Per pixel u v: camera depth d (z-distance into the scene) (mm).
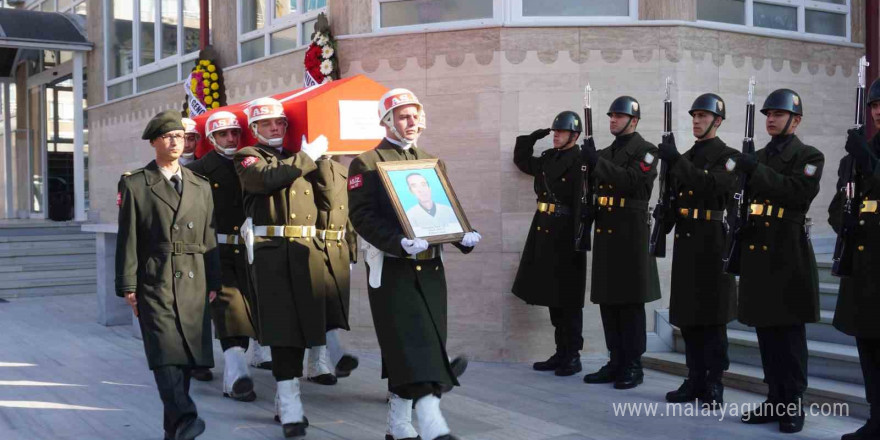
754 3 7844
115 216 13141
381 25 7703
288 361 5188
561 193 6684
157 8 12039
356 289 7707
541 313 7223
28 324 9844
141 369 7227
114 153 13125
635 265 6234
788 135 5188
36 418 5582
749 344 6320
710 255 5586
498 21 7215
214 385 6625
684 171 5500
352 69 7715
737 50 7574
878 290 4562
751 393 6047
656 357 6855
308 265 5312
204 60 9867
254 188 5242
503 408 5727
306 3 8594
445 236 4520
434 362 4426
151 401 6062
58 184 17797
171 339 4730
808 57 8047
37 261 13172
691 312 5590
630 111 6328
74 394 6270
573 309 6750
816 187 5012
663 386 6340
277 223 5336
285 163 5262
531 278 6816
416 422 5395
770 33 7758
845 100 8320
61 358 7730
